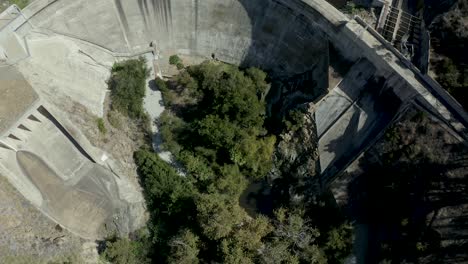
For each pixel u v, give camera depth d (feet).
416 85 140.56
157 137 180.34
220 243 143.02
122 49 187.62
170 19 182.60
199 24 182.39
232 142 163.32
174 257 152.46
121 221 169.78
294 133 166.71
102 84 183.83
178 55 191.52
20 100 160.04
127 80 175.94
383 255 146.51
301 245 142.92
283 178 172.55
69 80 172.76
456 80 138.21
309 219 152.25
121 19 180.14
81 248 160.45
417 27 151.74
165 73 187.32
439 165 136.67
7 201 153.69
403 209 143.23
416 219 139.74
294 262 138.00
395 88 146.30
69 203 168.14
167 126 176.96
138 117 179.93
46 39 170.19
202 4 175.94
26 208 157.48
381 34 150.71
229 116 164.04
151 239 168.76
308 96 166.30
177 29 185.47
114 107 180.45
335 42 157.17
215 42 185.88
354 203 154.71
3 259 142.41
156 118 182.39
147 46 189.16
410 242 140.26
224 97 163.94
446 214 134.41
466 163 132.98
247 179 175.01
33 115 164.86
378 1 152.97
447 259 133.59
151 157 175.01
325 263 148.05
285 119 165.99
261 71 173.17
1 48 158.51
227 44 184.75
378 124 150.51
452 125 135.85
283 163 171.63
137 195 175.73
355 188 153.69
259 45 179.11
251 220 149.89
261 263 137.59
